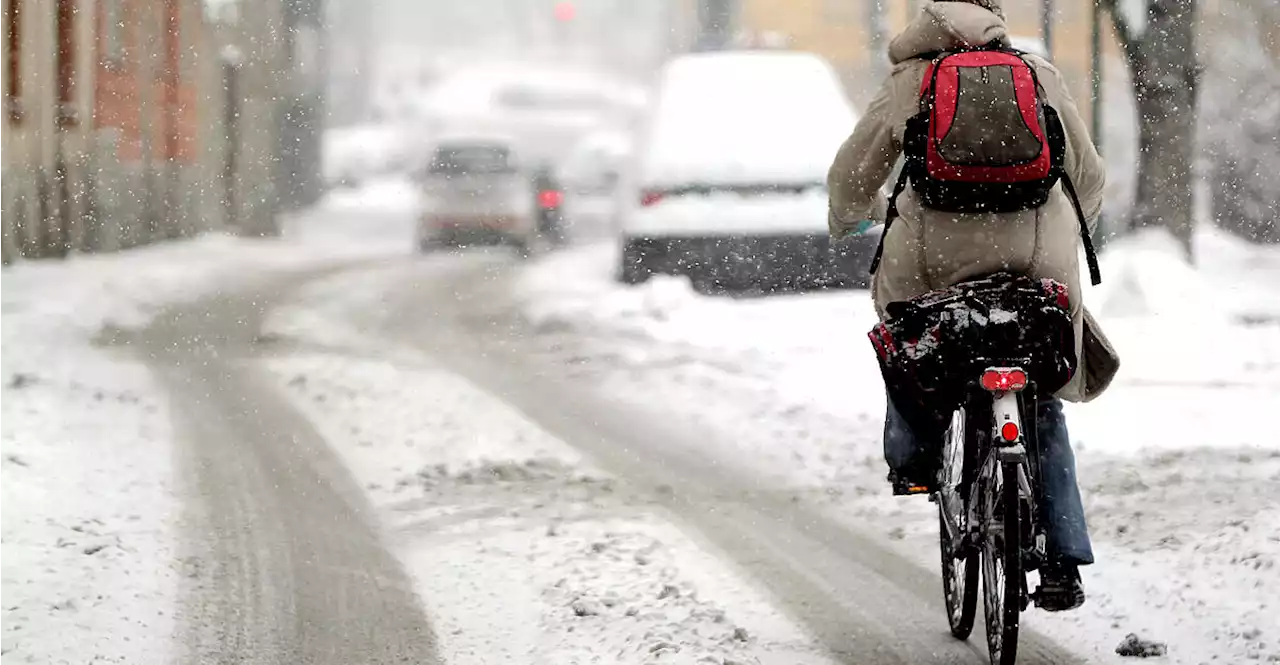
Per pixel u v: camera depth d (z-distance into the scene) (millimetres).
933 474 23547
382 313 71125
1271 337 55781
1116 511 30516
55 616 24141
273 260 112625
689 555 28172
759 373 49938
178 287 84312
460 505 32250
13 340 57656
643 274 71312
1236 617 23406
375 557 28141
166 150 132500
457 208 126875
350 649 23141
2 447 36688
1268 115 114562
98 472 34531
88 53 111625
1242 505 30391
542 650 22906
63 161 105562
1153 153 84000
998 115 21203
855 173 22703
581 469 35844
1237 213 115312
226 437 39406
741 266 70062
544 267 99938
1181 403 43062
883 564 27766
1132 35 84125
